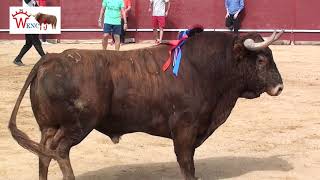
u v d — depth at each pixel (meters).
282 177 5.31
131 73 4.60
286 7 18.84
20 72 12.01
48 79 4.36
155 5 18.16
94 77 4.44
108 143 6.55
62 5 18.92
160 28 18.25
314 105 8.80
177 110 4.68
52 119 4.41
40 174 4.50
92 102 4.41
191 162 4.79
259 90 4.91
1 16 19.03
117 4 13.07
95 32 19.06
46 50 16.52
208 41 4.80
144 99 4.61
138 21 18.92
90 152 6.18
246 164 5.76
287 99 9.28
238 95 4.94
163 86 4.66
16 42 18.97
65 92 4.36
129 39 18.95
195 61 4.73
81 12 18.97
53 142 4.42
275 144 6.54
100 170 5.55
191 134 4.73
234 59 4.80
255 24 18.89
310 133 7.03
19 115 7.90
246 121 7.70
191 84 4.70
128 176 5.36
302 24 18.88
